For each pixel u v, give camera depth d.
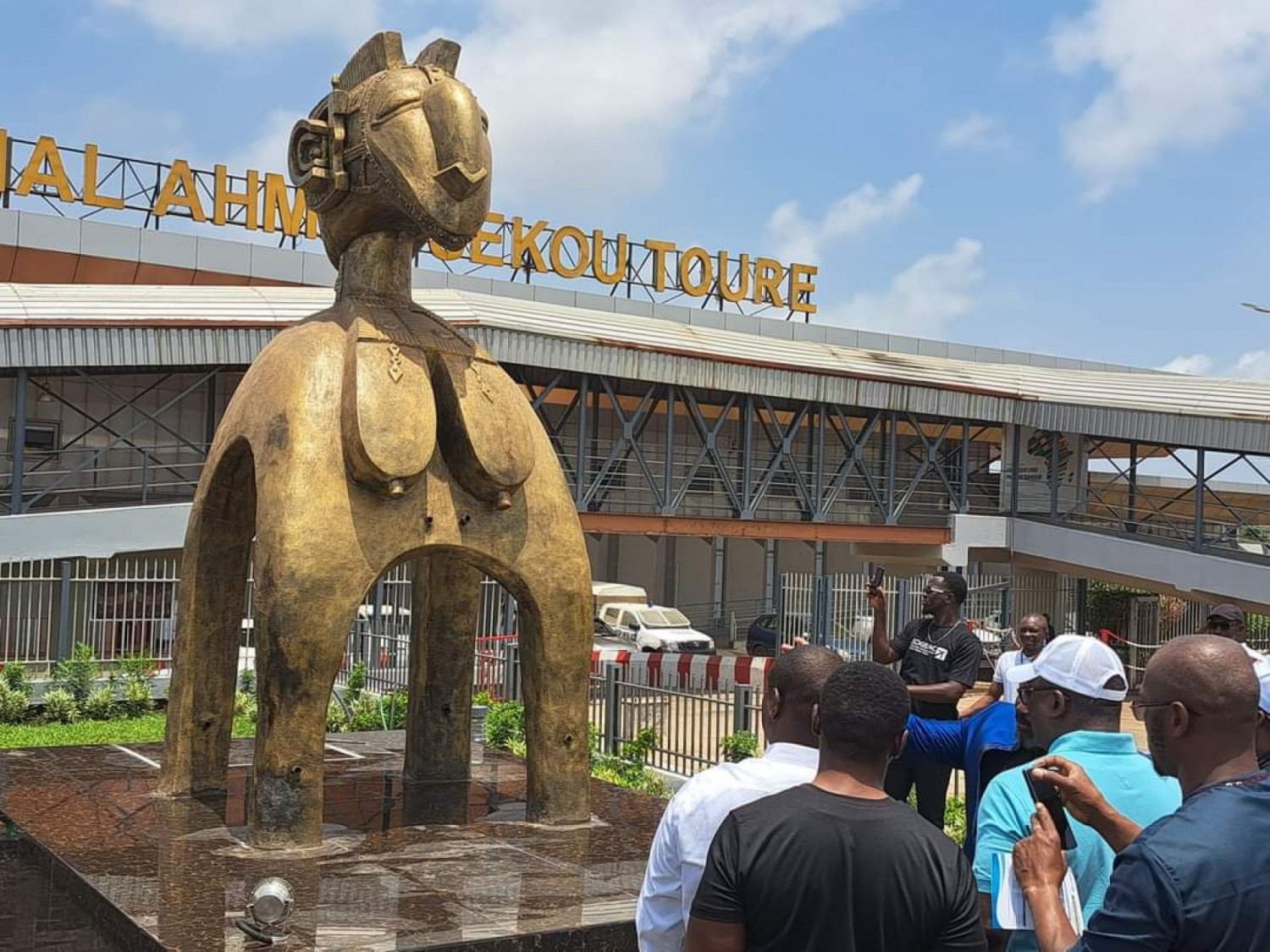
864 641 20.59
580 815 7.62
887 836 3.14
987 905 3.91
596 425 29.78
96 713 16.62
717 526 27.20
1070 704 4.14
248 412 7.30
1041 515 30.97
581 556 7.68
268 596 6.73
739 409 34.41
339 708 14.95
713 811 3.70
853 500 31.94
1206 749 3.16
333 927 5.56
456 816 7.76
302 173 7.45
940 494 31.78
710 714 12.96
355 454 6.84
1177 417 27.22
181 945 5.29
